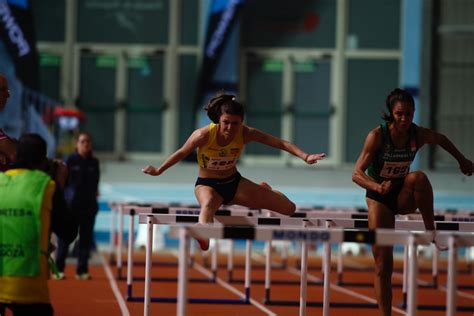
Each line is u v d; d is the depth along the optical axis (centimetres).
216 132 1991
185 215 2027
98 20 5788
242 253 5325
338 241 1505
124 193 5516
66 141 5394
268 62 5841
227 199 2055
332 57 5859
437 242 1497
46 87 5756
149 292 2030
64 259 3453
